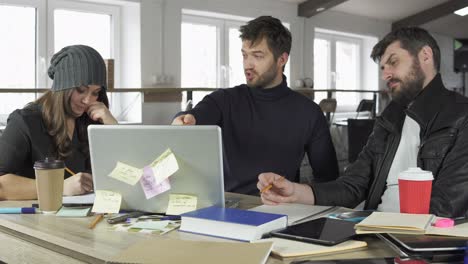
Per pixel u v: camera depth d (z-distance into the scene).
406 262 1.00
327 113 7.34
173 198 1.53
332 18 7.73
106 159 1.56
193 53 6.13
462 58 10.33
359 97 8.69
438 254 1.07
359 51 8.67
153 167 1.51
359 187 2.06
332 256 1.12
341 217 1.46
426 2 8.05
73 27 4.98
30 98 4.59
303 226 1.31
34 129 1.96
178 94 5.59
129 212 1.58
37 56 4.70
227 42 6.44
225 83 6.45
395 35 2.04
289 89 2.59
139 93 5.29
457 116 1.86
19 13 4.59
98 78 1.96
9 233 1.48
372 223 1.24
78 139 2.09
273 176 1.79
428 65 2.00
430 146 1.87
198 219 1.32
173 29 5.56
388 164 2.04
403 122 2.06
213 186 1.48
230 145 2.52
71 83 1.92
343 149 7.76
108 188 1.58
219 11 6.05
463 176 1.76
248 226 1.23
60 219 1.50
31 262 1.29
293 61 7.14
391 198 2.01
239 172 2.48
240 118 2.52
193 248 1.13
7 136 1.92
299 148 2.52
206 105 2.52
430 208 1.70
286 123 2.50
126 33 5.35
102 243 1.24
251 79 2.50
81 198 1.72
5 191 1.79
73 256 1.25
